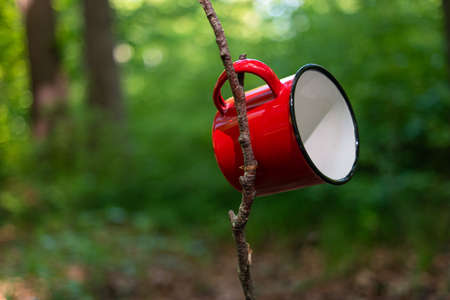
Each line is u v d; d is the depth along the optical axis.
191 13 10.17
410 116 4.52
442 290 2.77
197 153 6.60
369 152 4.28
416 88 4.58
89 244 4.09
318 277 3.47
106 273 3.59
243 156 0.79
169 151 6.59
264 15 7.29
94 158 6.38
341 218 4.14
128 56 10.62
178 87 8.34
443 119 4.39
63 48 7.95
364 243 3.78
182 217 5.73
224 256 4.65
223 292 3.54
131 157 6.48
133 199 6.06
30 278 3.23
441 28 4.72
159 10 10.30
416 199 3.97
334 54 5.04
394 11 4.90
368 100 4.66
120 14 10.16
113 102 7.27
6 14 9.88
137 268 3.77
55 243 4.04
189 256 4.45
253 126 0.79
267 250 4.55
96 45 7.27
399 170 4.42
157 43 9.90
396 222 3.89
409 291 2.87
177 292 3.49
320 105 0.82
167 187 6.11
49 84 7.56
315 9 5.94
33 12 7.55
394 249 3.69
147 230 5.11
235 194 5.98
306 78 0.80
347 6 5.59
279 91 0.78
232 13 8.80
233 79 0.71
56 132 6.60
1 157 6.48
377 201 4.06
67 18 9.70
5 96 10.22
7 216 5.28
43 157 6.43
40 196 5.64
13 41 10.19
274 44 6.31
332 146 0.82
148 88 8.88
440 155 4.55
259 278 3.76
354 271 3.39
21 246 4.07
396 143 4.41
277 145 0.77
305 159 0.75
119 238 4.62
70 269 3.52
